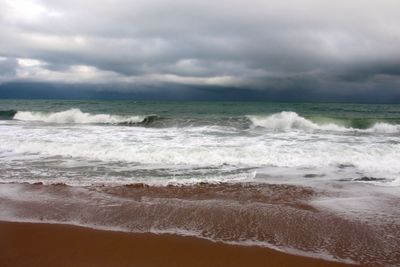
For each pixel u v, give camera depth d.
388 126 16.14
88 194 6.36
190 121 17.58
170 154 9.12
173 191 6.59
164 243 4.40
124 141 11.07
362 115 25.09
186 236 4.62
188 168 8.25
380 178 7.54
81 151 9.59
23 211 5.51
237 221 5.14
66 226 4.92
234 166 8.45
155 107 36.41
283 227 4.93
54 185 6.89
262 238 4.58
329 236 4.64
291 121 16.75
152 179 7.33
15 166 8.32
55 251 4.14
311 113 26.95
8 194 6.32
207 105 44.56
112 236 4.60
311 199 6.14
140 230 4.81
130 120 18.72
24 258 3.96
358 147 10.09
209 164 8.60
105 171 7.95
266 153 9.23
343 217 5.29
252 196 6.30
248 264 3.88
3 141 10.66
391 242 4.48
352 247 4.34
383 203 5.92
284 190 6.66
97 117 19.12
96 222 5.09
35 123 17.81
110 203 5.90
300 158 8.93
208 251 4.19
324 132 14.61
